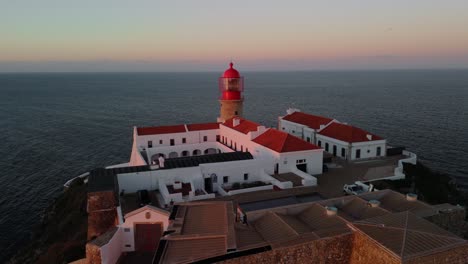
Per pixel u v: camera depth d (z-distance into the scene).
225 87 67.69
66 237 40.22
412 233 19.50
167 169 42.28
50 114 147.25
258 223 23.84
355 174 46.88
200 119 132.50
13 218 54.03
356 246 20.98
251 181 44.91
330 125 59.59
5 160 82.06
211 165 43.09
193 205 24.91
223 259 18.94
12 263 41.25
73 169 76.50
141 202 38.09
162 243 20.16
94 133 109.50
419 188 44.56
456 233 25.75
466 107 145.50
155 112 151.12
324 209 25.12
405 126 106.31
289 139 48.47
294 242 20.52
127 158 84.38
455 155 75.94
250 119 127.31
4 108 165.62
